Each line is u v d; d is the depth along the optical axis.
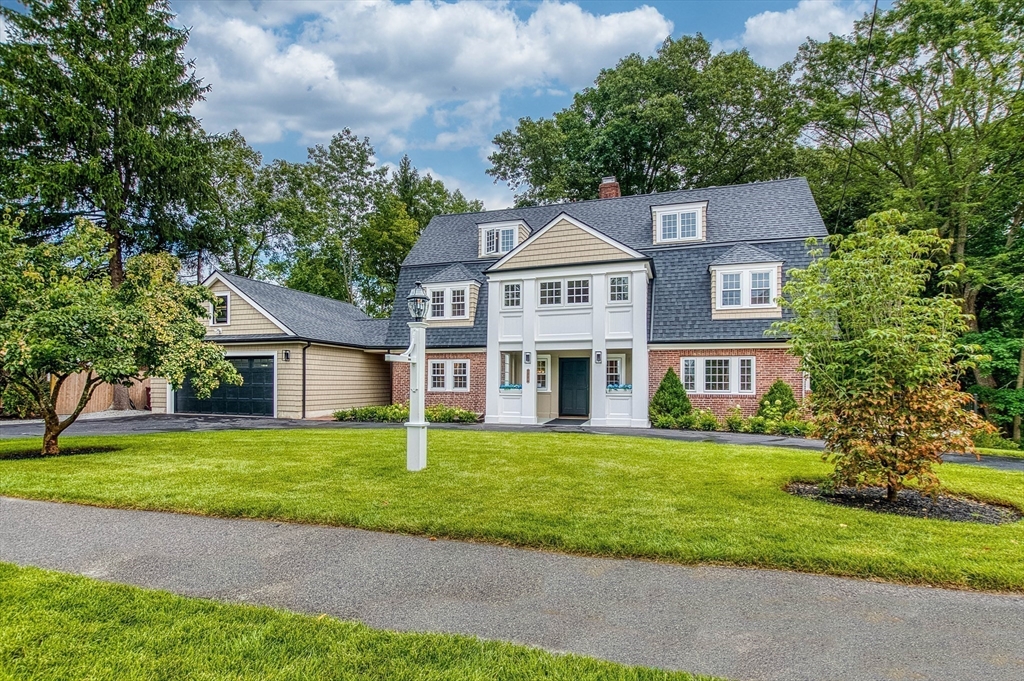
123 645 3.01
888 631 3.30
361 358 23.27
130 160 20.58
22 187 18.19
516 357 20.78
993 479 7.66
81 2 19.66
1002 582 3.94
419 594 3.82
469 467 8.12
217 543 4.90
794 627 3.34
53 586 3.84
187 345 10.67
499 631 3.26
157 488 6.69
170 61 21.36
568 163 33.62
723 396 16.88
